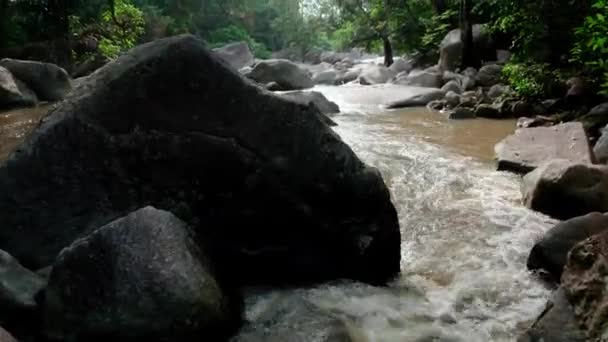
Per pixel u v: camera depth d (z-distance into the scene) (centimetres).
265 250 351
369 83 1719
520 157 592
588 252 277
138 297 253
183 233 287
